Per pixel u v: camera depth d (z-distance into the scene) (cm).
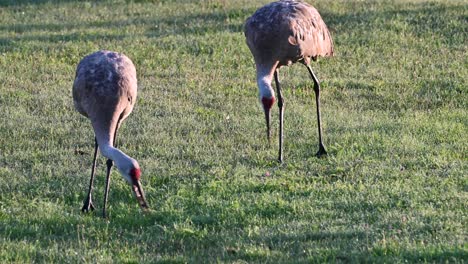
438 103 1744
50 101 1727
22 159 1399
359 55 2022
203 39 2111
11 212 1170
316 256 977
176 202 1195
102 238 1084
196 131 1551
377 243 1007
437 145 1452
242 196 1208
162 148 1449
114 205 1211
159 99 1744
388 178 1277
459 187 1230
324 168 1335
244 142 1491
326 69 1941
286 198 1198
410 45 2072
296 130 1548
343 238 1041
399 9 2258
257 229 1079
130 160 1103
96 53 1247
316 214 1129
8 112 1650
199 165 1362
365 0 2336
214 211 1156
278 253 995
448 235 1031
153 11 2339
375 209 1138
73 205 1215
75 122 1606
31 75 1903
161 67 1959
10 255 1011
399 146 1434
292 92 1798
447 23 2167
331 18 2211
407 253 974
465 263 941
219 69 1953
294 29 1392
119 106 1186
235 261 981
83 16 2320
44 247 1052
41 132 1542
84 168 1357
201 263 982
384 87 1828
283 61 1409
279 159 1376
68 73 1930
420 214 1109
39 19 2298
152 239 1072
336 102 1747
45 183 1283
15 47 2061
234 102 1741
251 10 2297
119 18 2292
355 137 1491
